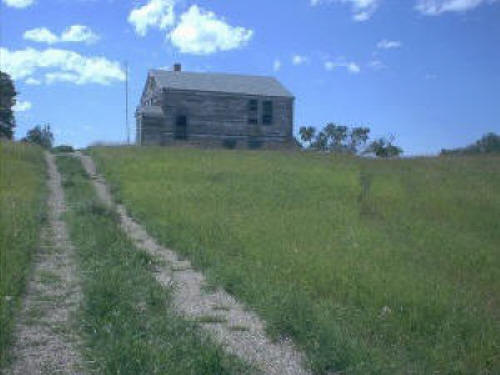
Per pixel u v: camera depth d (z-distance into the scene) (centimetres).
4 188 2244
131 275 1107
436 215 2098
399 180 2881
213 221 1755
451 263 1405
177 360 714
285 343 846
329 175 2983
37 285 1072
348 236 1584
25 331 836
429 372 770
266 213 1945
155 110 5188
